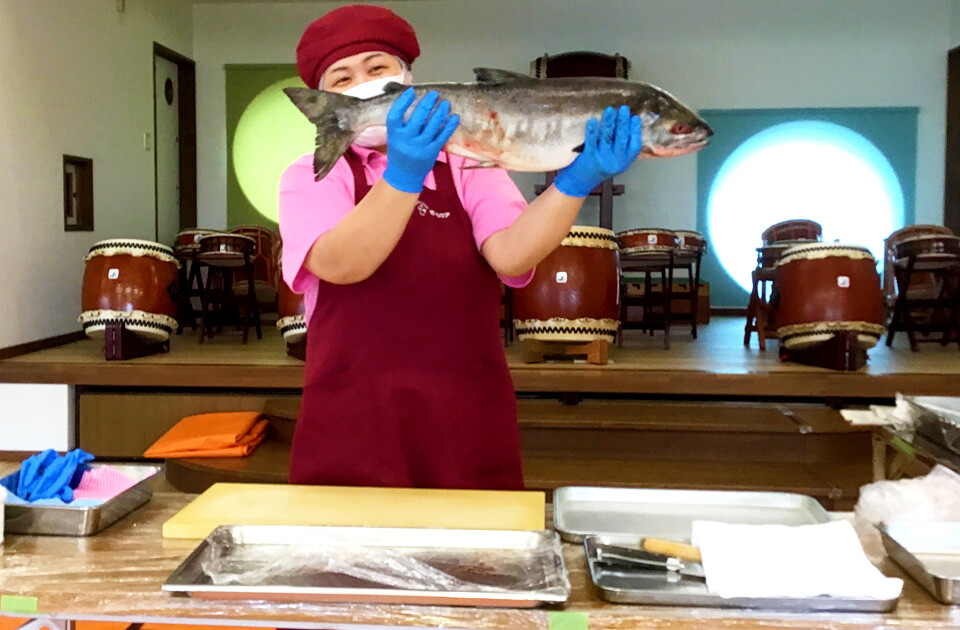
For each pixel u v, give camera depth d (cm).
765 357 495
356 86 152
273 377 439
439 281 159
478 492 145
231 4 841
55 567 118
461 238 161
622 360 475
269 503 138
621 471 362
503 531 122
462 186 164
